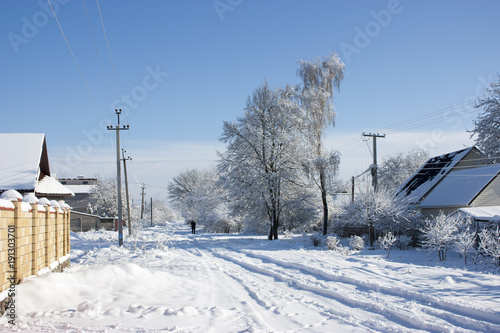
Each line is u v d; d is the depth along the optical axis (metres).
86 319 7.68
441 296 9.32
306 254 21.33
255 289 11.53
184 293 10.89
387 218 27.77
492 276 12.21
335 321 7.80
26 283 9.20
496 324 7.14
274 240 32.41
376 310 8.70
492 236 18.58
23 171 28.38
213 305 9.36
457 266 17.56
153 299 9.94
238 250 25.66
